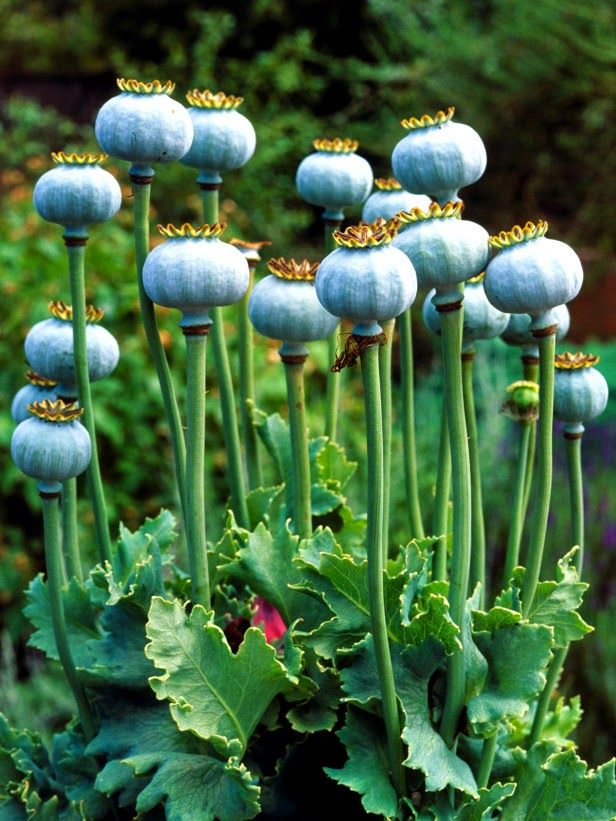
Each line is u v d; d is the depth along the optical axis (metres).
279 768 0.91
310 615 0.92
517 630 0.87
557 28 3.81
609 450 2.57
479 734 0.86
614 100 3.88
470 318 0.93
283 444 1.03
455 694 0.86
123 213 3.56
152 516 2.79
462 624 0.87
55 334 0.97
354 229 0.80
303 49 4.69
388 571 0.91
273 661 0.85
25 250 2.97
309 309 0.91
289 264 0.92
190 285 0.83
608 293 3.78
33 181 4.36
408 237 0.82
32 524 2.81
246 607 0.98
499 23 4.01
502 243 0.83
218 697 0.86
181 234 0.84
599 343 3.50
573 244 4.02
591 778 0.88
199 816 0.86
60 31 5.32
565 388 0.93
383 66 4.37
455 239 0.82
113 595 0.89
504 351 2.87
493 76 3.99
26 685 2.36
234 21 5.07
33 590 0.99
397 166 0.88
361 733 0.87
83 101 5.22
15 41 5.29
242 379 1.05
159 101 0.87
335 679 0.90
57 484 0.90
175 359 2.86
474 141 0.87
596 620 2.14
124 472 2.77
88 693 0.93
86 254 2.94
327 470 1.05
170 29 5.12
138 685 0.91
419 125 0.87
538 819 0.89
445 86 4.12
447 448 0.95
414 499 1.02
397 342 3.68
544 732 1.05
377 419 0.81
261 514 1.03
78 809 0.92
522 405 0.96
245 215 4.37
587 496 2.41
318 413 2.86
